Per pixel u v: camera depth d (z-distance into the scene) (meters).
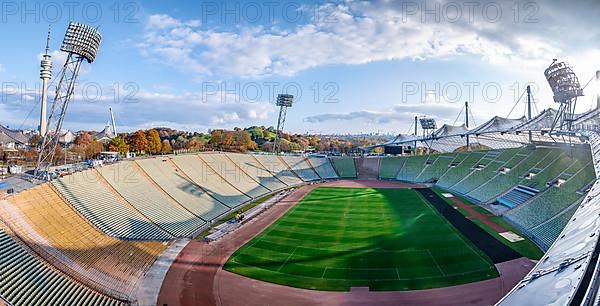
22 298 25.80
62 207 42.53
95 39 48.41
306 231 53.06
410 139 144.62
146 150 119.75
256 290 34.59
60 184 46.22
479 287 34.28
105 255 38.44
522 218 56.44
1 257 28.89
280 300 32.62
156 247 45.28
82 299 29.38
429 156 117.56
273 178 101.06
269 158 113.81
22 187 41.69
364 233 51.62
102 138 158.88
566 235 22.97
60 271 32.00
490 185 79.06
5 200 36.81
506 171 81.19
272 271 38.78
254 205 73.19
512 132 90.44
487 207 68.88
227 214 65.69
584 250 18.62
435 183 99.69
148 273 38.41
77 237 39.06
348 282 35.94
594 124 66.56
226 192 77.81
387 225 55.97
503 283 34.97
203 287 35.22
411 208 68.56
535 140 100.38
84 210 44.84
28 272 29.25
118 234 44.16
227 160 98.69
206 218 60.81
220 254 43.88
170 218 55.44
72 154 90.06
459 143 144.50
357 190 91.19
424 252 43.53
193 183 74.31
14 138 119.38
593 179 56.88
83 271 33.69
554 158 73.88
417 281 35.84
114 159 71.00
